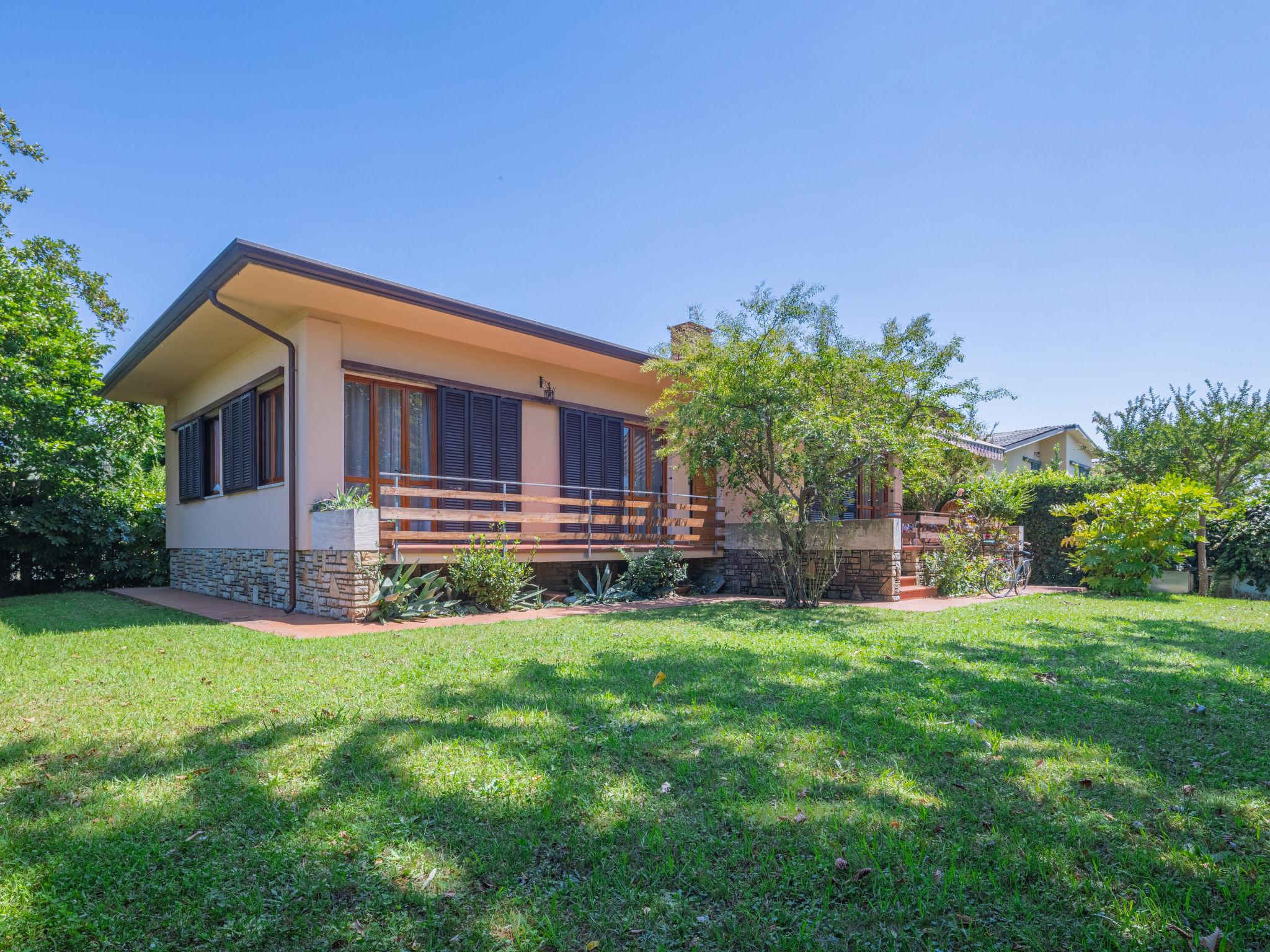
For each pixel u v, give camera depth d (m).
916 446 9.82
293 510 9.20
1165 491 12.69
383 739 3.61
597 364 12.07
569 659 5.70
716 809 2.85
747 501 10.69
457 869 2.40
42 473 14.46
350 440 9.67
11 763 3.32
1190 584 13.70
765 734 3.73
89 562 15.50
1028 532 16.44
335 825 2.68
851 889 2.29
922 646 6.47
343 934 2.05
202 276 8.35
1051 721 4.05
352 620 8.11
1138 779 3.20
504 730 3.77
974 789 3.08
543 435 11.88
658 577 11.85
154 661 5.56
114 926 2.07
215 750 3.46
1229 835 2.68
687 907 2.20
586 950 2.01
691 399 10.02
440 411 10.41
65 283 17.02
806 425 9.08
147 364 11.98
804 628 7.64
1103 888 2.30
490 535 9.81
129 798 2.90
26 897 2.20
